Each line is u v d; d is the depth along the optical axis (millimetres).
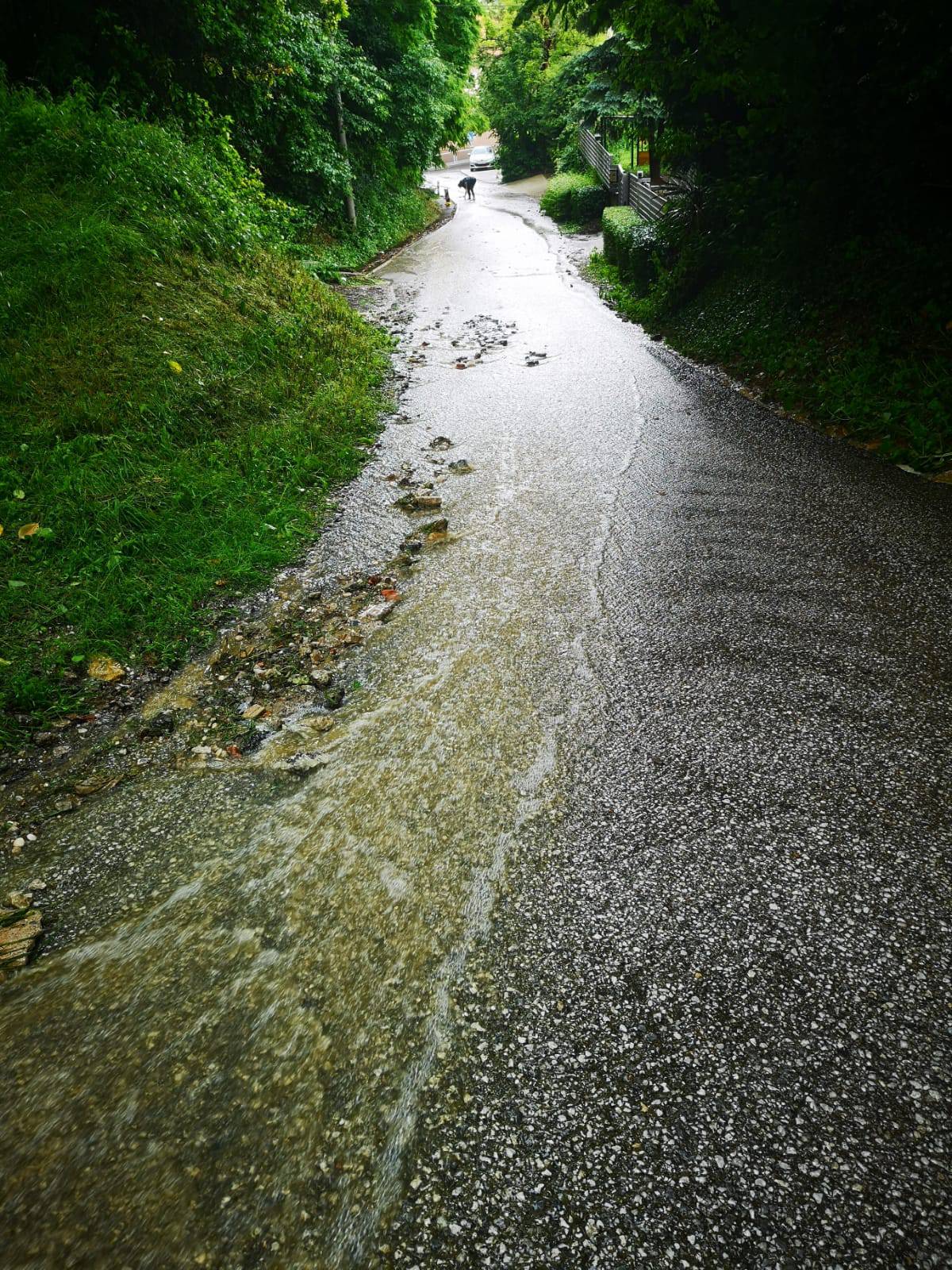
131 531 4164
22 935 2096
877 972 1841
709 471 5109
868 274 6672
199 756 2805
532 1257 1354
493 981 1892
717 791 2443
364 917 2102
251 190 9883
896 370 5789
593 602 3643
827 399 5980
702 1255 1344
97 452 4703
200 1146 1570
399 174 21000
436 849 2312
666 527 4348
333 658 3369
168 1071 1730
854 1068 1637
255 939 2059
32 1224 1445
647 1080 1642
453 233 19922
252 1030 1812
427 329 10125
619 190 16469
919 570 3684
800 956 1895
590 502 4766
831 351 6566
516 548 4234
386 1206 1447
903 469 4906
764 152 8375
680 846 2246
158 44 9664
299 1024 1821
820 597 3523
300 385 6520
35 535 3949
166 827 2479
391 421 6527
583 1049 1714
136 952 2045
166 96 9867
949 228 6191
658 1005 1800
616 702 2916
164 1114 1637
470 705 2973
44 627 3443
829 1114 1554
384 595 3854
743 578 3740
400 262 15859
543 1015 1798
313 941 2041
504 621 3543
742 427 5934
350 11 16906
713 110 9117
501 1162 1509
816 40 6512
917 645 3127
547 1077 1661
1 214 6324
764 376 7008
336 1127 1591
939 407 5105
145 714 3051
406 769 2658
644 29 7945
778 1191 1430
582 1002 1822
